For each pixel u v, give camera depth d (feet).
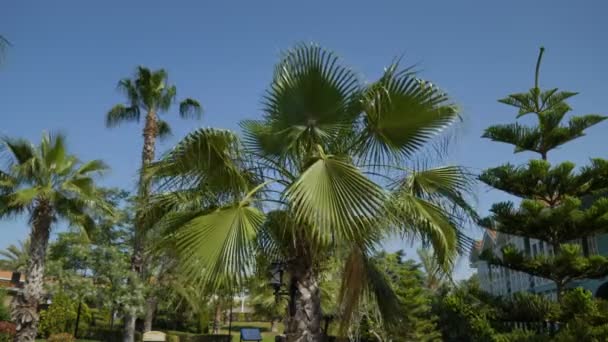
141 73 66.13
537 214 37.04
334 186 18.43
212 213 19.93
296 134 22.54
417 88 21.68
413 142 23.34
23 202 46.01
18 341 46.93
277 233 22.27
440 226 22.80
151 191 21.81
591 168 37.24
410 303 70.03
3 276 116.26
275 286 23.11
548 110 40.32
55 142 48.49
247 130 24.71
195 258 18.61
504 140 41.34
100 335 83.76
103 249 59.16
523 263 37.52
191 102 68.95
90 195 49.62
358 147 23.31
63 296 76.79
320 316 21.74
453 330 69.72
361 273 22.08
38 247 48.44
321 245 20.94
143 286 58.44
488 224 39.34
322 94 21.95
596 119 38.47
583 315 33.55
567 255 35.27
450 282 23.80
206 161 20.59
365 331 52.39
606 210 35.50
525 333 35.99
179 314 94.27
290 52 21.85
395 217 20.97
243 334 81.82
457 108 22.06
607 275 36.09
